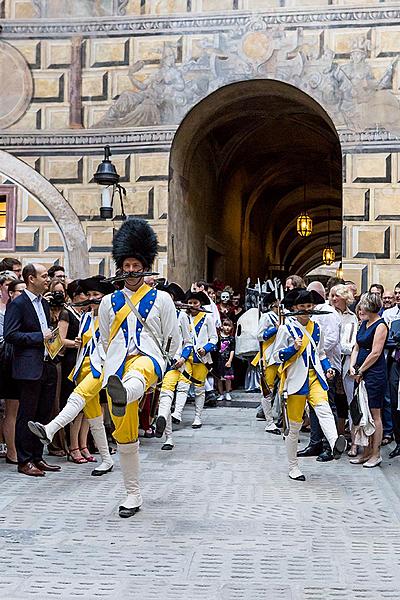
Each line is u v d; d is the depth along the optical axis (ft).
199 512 19.24
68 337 25.40
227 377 43.52
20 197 42.86
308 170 74.28
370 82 40.09
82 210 42.42
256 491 21.67
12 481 22.53
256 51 41.27
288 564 15.28
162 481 22.86
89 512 19.10
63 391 26.43
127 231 19.21
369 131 39.93
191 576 14.51
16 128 43.04
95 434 23.81
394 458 27.17
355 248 39.75
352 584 14.16
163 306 19.19
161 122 41.93
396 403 27.30
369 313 25.52
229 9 41.57
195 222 49.88
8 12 43.27
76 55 42.78
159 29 42.14
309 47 40.83
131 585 13.99
